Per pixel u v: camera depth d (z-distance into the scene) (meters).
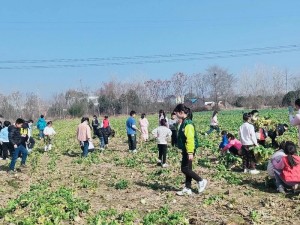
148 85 85.50
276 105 80.44
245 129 14.59
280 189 11.64
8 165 19.62
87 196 12.46
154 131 17.61
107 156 21.80
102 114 78.38
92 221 9.50
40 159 21.73
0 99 74.00
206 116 59.19
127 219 9.57
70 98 79.31
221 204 10.70
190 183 11.94
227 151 16.25
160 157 17.62
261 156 14.41
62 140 32.91
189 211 10.27
